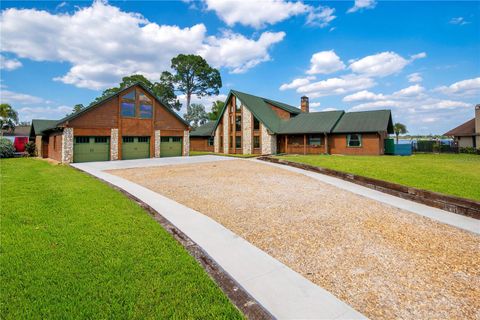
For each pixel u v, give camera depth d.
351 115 28.58
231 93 31.62
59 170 15.09
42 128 26.31
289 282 4.05
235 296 3.50
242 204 8.38
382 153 26.50
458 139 30.78
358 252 5.24
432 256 5.12
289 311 3.35
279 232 6.17
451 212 7.91
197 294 3.44
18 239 4.90
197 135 36.44
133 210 7.00
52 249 4.53
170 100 52.00
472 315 3.43
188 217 6.93
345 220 7.06
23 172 14.07
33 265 3.98
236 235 5.85
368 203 8.78
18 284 3.50
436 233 6.29
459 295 3.88
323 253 5.17
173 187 10.74
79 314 2.98
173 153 26.33
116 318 2.93
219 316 3.04
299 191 10.27
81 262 4.12
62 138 19.80
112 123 21.86
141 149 23.91
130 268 4.00
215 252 4.99
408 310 3.51
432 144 32.16
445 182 11.02
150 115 24.33
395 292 3.93
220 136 33.38
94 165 17.92
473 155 26.44
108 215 6.47
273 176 13.45
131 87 23.02
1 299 3.20
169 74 49.72
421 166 15.20
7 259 4.14
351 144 26.11
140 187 10.53
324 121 28.09
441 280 4.29
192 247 4.99
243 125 30.86
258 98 34.31
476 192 9.48
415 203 8.83
